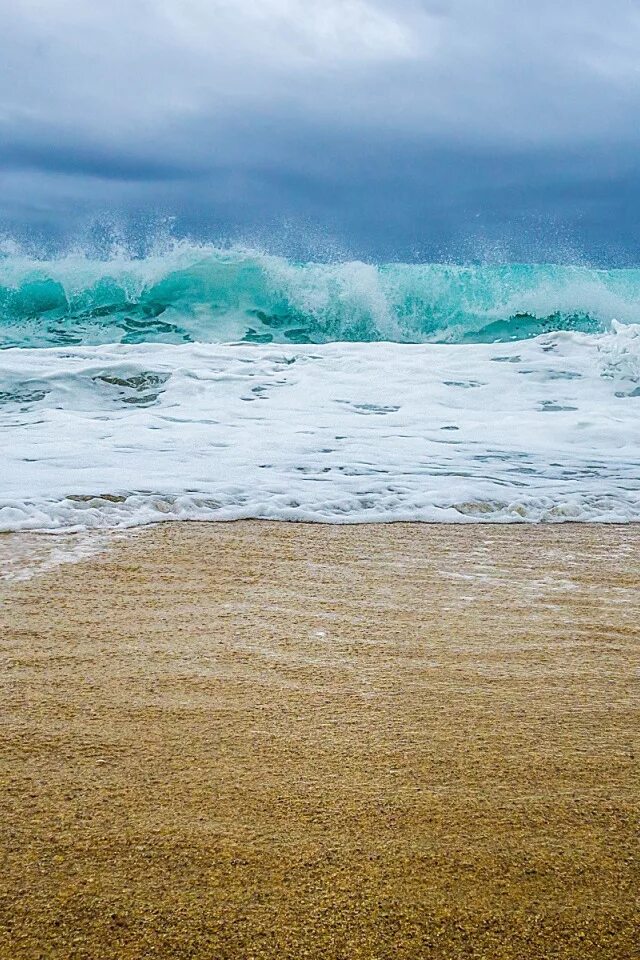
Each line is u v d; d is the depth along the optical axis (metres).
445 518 4.91
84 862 1.81
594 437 6.90
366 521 4.82
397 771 2.20
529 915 1.68
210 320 14.99
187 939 1.60
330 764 2.23
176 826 1.94
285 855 1.84
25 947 1.57
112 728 2.40
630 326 9.66
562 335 10.23
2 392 7.88
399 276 15.27
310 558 4.11
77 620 3.22
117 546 4.19
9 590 3.53
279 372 8.91
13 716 2.46
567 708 2.59
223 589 3.62
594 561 4.19
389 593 3.63
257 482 5.40
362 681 2.75
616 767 2.25
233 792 2.08
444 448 6.50
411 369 9.07
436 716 2.52
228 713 2.51
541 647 3.07
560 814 2.02
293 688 2.69
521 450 6.50
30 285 15.60
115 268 15.64
